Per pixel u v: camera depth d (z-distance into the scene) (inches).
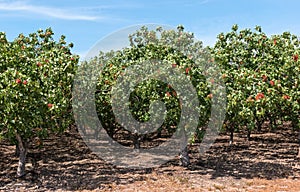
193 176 510.3
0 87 419.2
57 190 445.1
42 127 461.1
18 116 422.3
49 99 443.8
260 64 616.4
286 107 561.9
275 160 618.2
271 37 653.3
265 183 479.8
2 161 569.9
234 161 604.4
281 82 560.4
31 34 660.1
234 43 641.0
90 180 487.5
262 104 487.5
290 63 560.7
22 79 423.2
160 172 530.9
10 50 495.8
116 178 498.9
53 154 634.2
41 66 463.8
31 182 472.7
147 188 454.6
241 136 846.5
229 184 473.4
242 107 496.7
